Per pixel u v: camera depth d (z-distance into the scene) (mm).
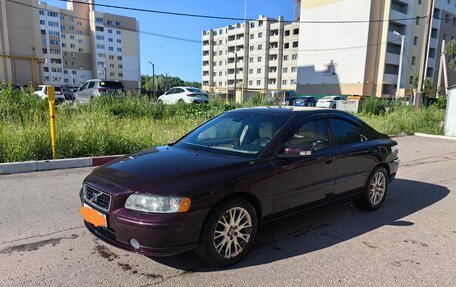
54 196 5578
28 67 45688
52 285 3156
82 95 22469
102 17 107812
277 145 4039
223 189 3416
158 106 15195
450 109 15789
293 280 3318
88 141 8289
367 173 5164
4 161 7273
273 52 92062
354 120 5250
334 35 59562
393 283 3309
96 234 3496
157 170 3535
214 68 109562
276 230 4523
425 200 5957
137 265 3533
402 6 56969
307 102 34875
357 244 4145
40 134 7949
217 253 3449
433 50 63156
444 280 3379
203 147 4355
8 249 3811
